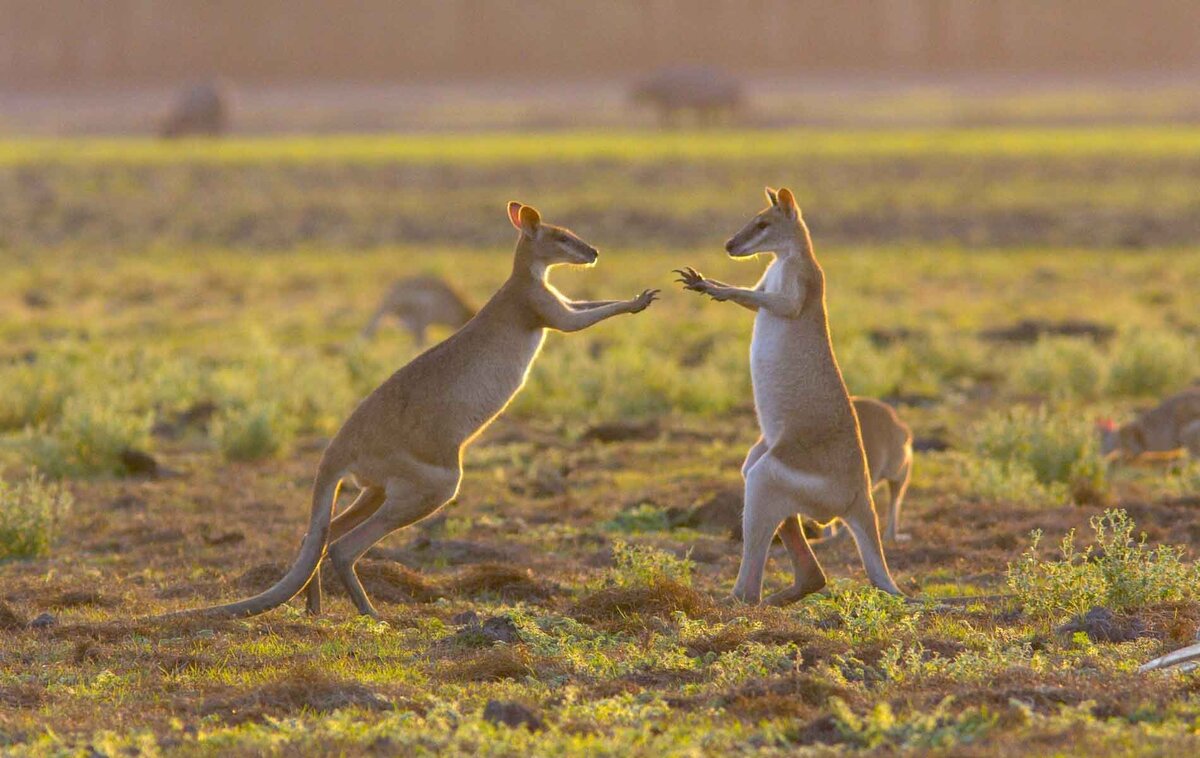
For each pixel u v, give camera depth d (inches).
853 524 878.4
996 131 6830.7
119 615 876.6
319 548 848.9
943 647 749.9
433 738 587.2
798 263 876.0
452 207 4212.6
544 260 875.4
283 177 4982.8
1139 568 850.8
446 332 2404.0
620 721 621.0
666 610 834.8
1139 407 1729.8
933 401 1798.7
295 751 579.5
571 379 1815.9
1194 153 5187.0
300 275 3189.0
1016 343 2285.9
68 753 578.9
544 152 5728.3
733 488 1269.7
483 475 1373.0
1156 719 607.8
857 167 5059.1
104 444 1397.6
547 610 875.4
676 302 2792.8
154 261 3440.0
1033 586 850.8
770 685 659.4
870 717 605.0
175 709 666.8
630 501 1237.1
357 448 849.5
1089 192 4333.2
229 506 1248.2
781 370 871.7
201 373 1872.5
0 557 1066.7
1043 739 570.6
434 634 821.9
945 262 3312.0
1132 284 2935.5
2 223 3969.0
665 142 6333.7
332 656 764.0
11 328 2415.1
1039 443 1293.1
